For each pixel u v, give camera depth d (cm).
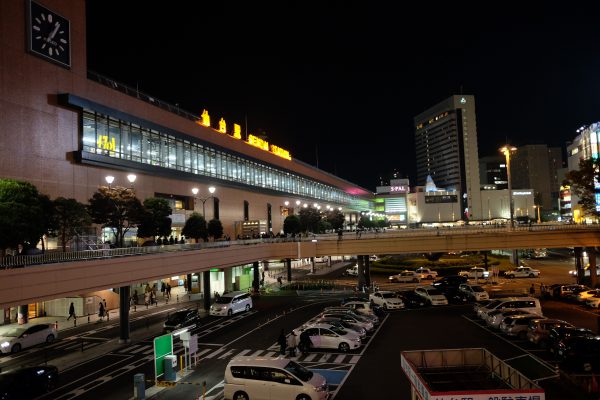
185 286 6456
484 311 3741
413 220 18500
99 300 4653
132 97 5688
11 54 4100
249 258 5209
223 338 3425
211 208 7456
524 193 19812
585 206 5834
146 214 4284
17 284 2333
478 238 5709
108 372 2662
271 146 10519
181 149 6700
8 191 2944
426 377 1658
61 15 4662
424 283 6738
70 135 4675
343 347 2903
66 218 3466
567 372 2291
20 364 2866
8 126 4012
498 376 1603
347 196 16475
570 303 4562
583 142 11819
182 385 2383
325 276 8256
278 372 2041
